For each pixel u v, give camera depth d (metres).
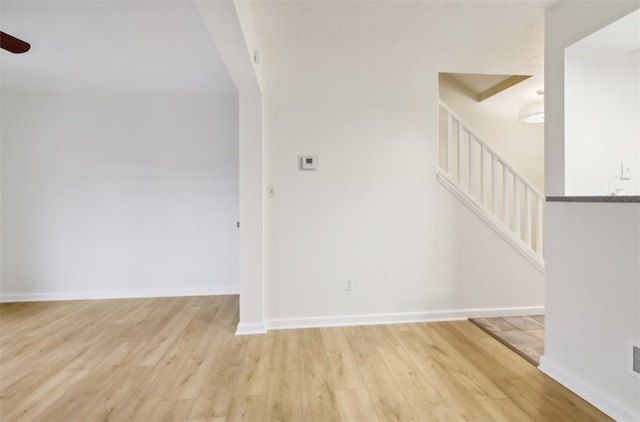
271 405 1.73
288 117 2.80
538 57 2.75
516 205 3.05
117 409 1.70
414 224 2.92
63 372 2.07
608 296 1.66
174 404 1.74
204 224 3.90
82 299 3.74
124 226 3.82
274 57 2.76
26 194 3.70
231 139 3.90
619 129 1.98
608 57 1.97
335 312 2.87
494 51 2.66
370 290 2.89
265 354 2.30
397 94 2.88
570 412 1.66
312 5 2.07
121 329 2.79
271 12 2.14
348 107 2.84
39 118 3.69
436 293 2.95
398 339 2.54
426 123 2.92
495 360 2.20
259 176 2.71
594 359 1.73
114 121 3.79
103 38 2.51
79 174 3.75
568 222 1.89
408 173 2.91
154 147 3.84
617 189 1.98
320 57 2.76
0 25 2.30
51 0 2.02
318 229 2.84
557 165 1.98
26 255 3.71
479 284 2.99
